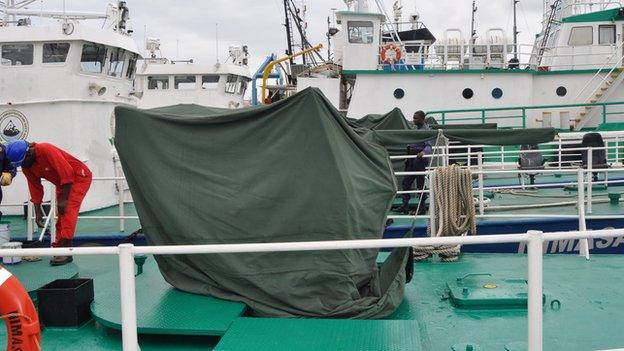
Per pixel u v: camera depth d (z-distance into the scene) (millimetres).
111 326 4121
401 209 9234
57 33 9609
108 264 6328
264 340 3674
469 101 16016
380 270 4945
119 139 4715
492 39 18172
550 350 3803
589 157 8578
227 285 4465
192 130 4637
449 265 6090
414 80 16047
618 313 4473
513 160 15367
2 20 11109
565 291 5066
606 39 17531
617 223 8047
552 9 20625
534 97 16703
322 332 3799
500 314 4496
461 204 6285
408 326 3875
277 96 18891
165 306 4324
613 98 16438
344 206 4316
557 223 8031
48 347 3998
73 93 9789
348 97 18469
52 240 6988
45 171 5801
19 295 3105
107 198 10414
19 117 9797
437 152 9234
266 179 4457
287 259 4352
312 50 18203
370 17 16828
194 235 4539
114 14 11406
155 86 22750
